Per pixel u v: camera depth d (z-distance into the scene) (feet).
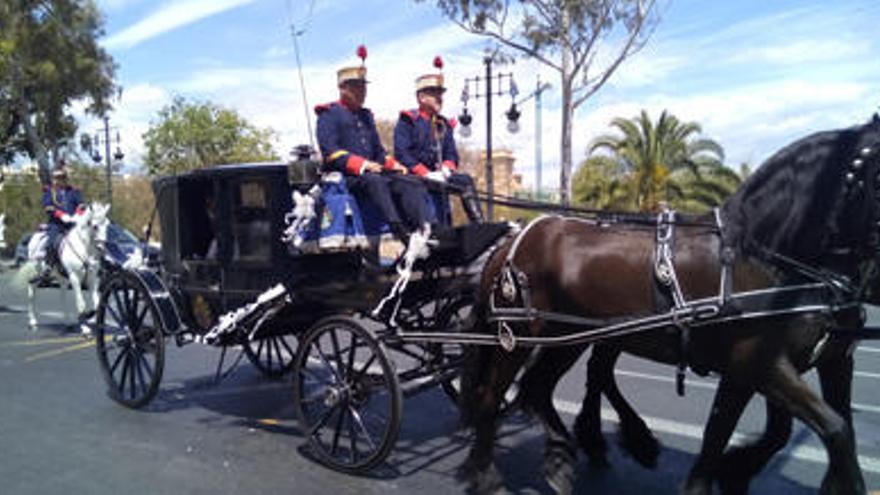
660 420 18.43
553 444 13.98
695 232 11.64
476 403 13.96
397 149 17.62
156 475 15.24
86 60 90.84
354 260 16.05
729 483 12.90
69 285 35.68
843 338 10.93
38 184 112.98
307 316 17.98
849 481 10.13
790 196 11.04
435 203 16.51
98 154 112.98
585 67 54.70
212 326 18.84
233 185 17.44
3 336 32.83
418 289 15.62
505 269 13.17
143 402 19.76
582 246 12.48
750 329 10.84
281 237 16.35
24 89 89.35
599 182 76.84
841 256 10.89
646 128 76.43
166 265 20.24
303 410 16.19
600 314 12.17
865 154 10.50
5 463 16.06
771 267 11.05
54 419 19.40
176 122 111.04
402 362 25.39
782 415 12.51
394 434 14.39
